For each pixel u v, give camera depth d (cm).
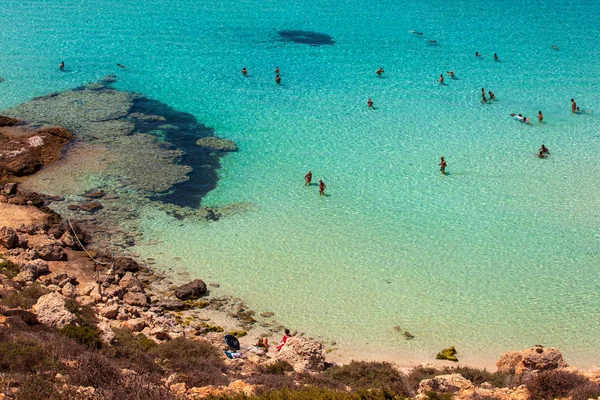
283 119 6322
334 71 7512
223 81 7150
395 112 6525
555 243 4478
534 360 3000
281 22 9181
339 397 2322
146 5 9762
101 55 7700
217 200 4919
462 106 6700
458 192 5103
